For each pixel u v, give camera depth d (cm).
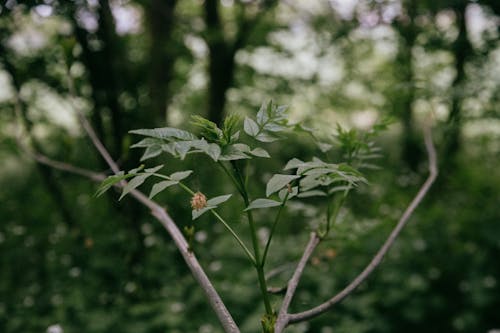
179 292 460
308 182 123
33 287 506
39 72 428
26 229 612
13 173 904
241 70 793
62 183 709
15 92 411
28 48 417
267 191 89
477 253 500
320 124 609
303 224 553
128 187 86
